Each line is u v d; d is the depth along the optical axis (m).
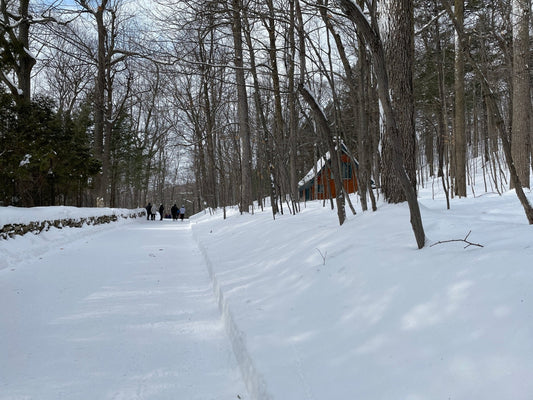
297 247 4.96
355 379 1.99
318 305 3.08
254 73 6.13
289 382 2.12
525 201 3.19
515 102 9.48
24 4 15.95
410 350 2.02
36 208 9.92
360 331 2.43
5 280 5.22
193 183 52.00
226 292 4.07
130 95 22.62
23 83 15.57
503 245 2.62
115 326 3.63
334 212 7.21
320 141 7.05
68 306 4.23
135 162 30.14
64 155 14.31
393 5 5.15
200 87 17.67
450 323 2.04
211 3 6.41
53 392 2.42
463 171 9.48
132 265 6.80
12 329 3.48
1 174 12.63
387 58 5.23
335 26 6.21
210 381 2.61
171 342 3.27
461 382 1.64
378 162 5.64
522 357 1.60
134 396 2.40
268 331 2.88
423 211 4.61
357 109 8.55
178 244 10.32
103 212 15.14
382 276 2.91
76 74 25.80
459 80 10.19
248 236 7.59
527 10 8.80
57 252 7.87
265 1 6.37
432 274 2.57
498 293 2.04
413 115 5.10
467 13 8.60
